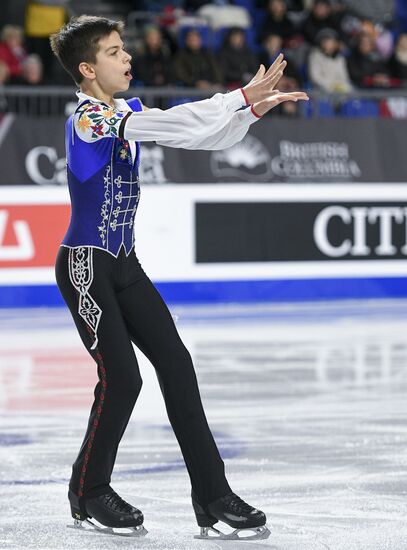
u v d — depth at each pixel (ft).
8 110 103.40
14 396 60.13
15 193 100.37
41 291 101.71
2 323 92.12
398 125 110.83
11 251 100.58
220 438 49.39
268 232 107.24
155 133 32.17
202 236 105.50
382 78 122.21
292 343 80.43
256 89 32.09
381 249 110.32
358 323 92.48
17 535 34.65
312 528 35.27
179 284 105.09
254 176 106.83
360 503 38.47
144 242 103.76
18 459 45.65
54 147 101.71
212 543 33.71
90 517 35.12
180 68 113.09
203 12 129.80
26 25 121.29
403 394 60.44
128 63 34.32
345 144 109.50
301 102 111.34
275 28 126.11
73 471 35.27
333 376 66.28
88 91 34.47
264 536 34.01
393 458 45.55
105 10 135.13
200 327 89.30
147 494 40.09
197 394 34.14
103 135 32.60
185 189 104.78
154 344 34.01
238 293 106.63
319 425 52.26
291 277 107.96
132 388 33.88
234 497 34.06
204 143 32.37
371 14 145.07
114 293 34.01
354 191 109.29
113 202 33.68
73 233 34.06
